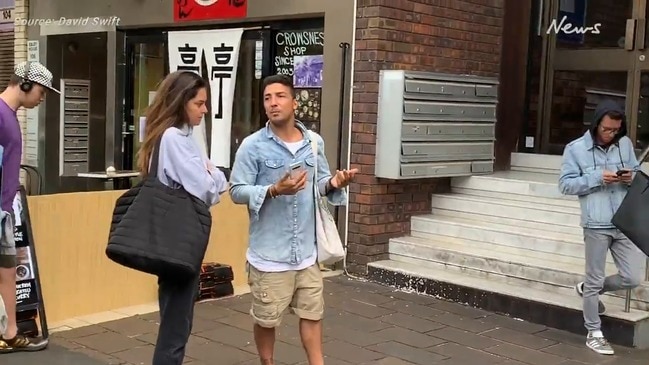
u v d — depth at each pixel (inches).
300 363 196.7
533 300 240.1
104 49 461.4
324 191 169.6
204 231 150.3
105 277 235.9
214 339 213.9
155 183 149.9
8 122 183.8
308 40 323.0
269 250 163.2
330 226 169.3
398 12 288.4
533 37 343.3
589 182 208.7
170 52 367.9
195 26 369.1
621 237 211.0
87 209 229.5
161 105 153.5
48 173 454.6
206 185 150.4
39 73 189.6
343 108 296.4
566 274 245.0
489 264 265.1
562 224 274.8
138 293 245.3
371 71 284.5
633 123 315.6
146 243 145.3
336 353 205.6
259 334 169.9
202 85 155.6
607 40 322.0
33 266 204.1
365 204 288.5
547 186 292.2
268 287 163.3
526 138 345.4
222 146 347.3
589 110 329.4
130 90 405.7
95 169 466.0
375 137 286.2
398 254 292.5
